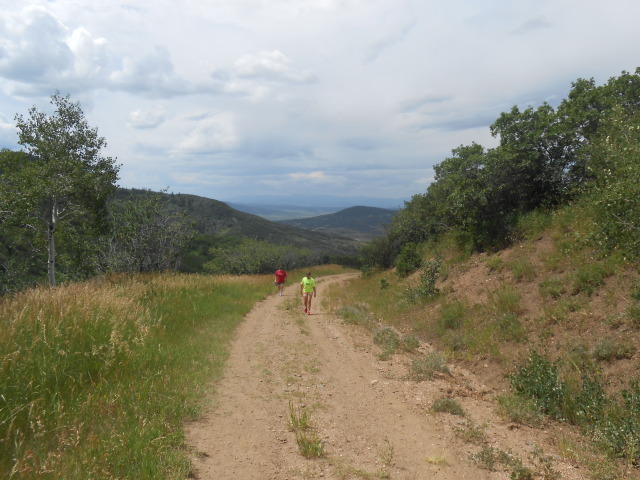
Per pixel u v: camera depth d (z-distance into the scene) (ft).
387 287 63.82
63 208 57.98
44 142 53.31
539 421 18.43
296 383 22.61
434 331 36.04
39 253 66.08
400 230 86.69
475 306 35.73
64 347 19.03
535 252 37.76
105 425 13.92
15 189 51.62
